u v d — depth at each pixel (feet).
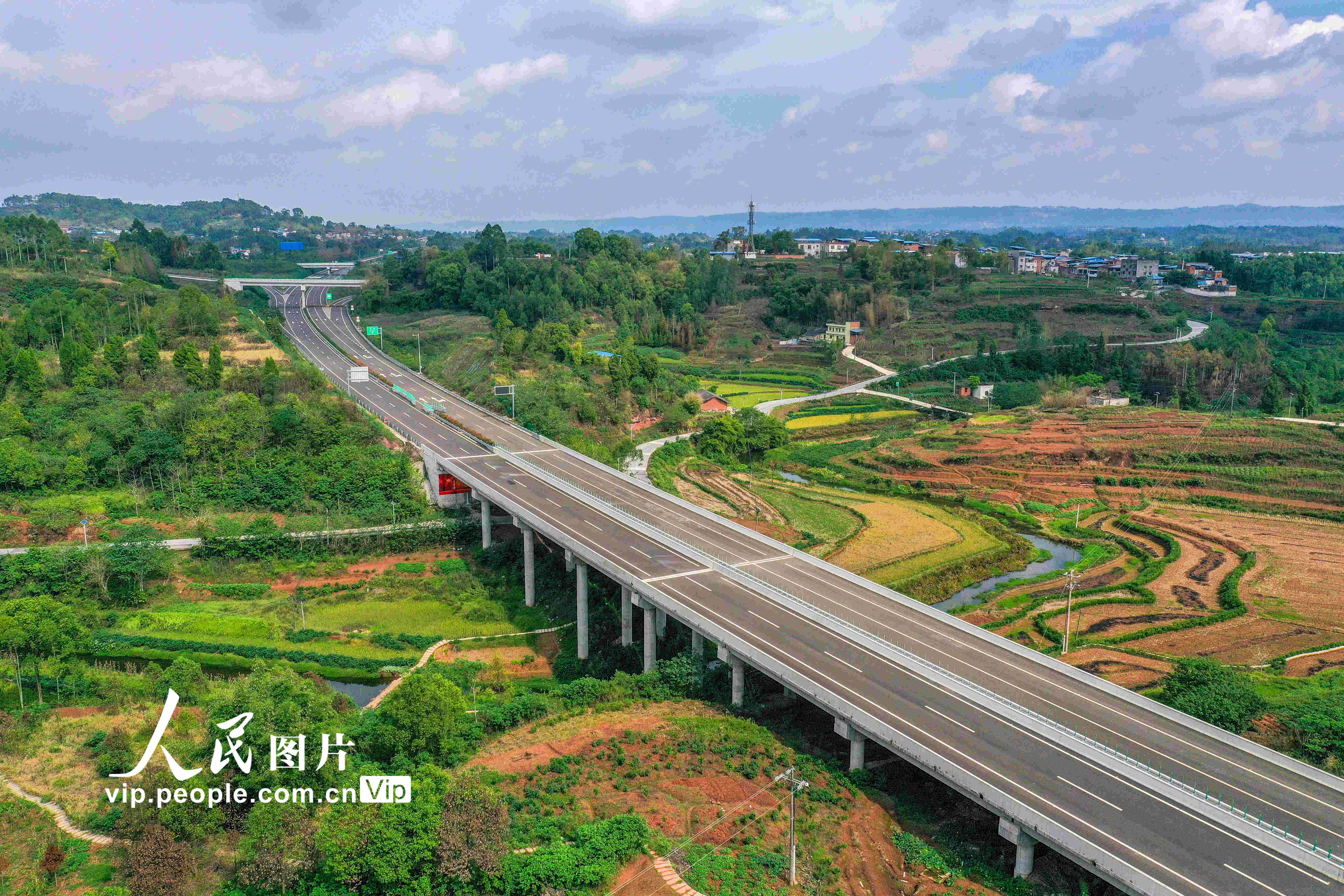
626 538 403.54
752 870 221.46
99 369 571.28
